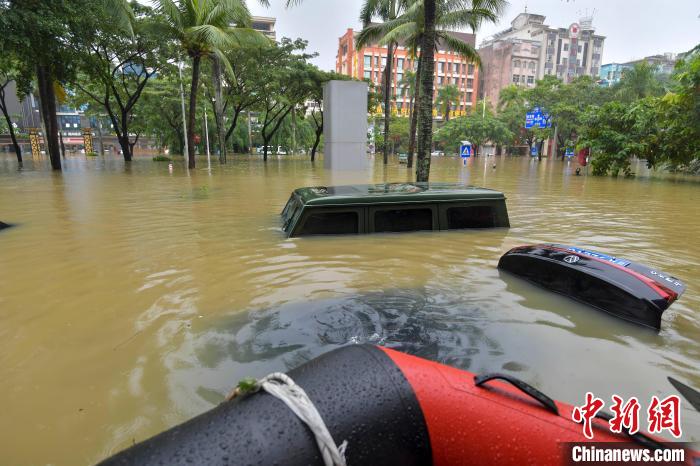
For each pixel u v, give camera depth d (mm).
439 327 3389
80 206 9570
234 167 25219
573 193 13117
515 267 4699
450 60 93875
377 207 6773
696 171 21281
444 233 6895
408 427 1525
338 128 23734
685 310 3814
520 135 65438
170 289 4270
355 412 1448
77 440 2141
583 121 21797
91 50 22578
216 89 27391
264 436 1301
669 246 6203
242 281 4488
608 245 6230
